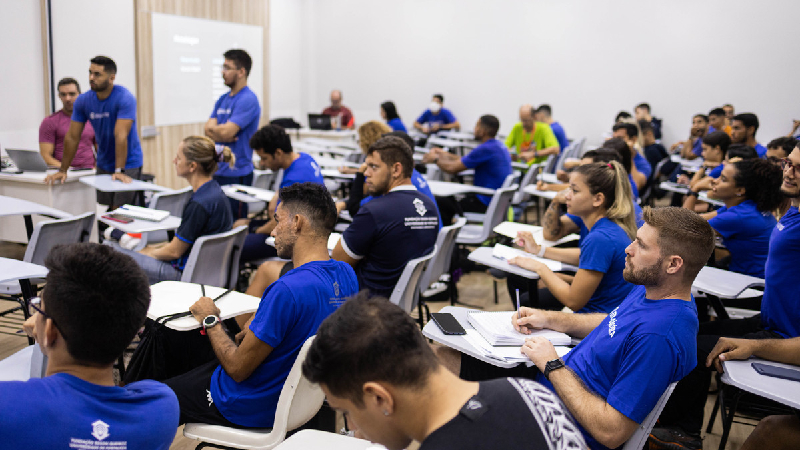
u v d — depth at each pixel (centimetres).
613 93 936
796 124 762
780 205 304
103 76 448
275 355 177
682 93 894
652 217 155
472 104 1026
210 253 299
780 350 189
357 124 1103
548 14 957
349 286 190
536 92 984
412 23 1039
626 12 911
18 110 574
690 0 870
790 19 813
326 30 1090
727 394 263
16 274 203
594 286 231
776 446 198
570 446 92
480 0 994
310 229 186
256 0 927
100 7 652
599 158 351
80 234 315
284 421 171
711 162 515
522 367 197
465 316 212
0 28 547
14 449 101
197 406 183
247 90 482
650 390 143
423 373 90
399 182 277
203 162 307
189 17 786
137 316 114
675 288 152
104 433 108
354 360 88
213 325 183
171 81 768
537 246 287
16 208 327
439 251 323
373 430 95
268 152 375
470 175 711
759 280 259
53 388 106
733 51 853
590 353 162
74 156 496
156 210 355
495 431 91
